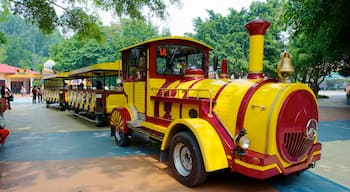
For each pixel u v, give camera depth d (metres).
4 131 5.68
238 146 3.28
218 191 3.61
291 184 3.88
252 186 3.79
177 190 3.62
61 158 5.16
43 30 9.38
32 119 11.07
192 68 5.35
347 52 12.88
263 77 3.89
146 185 3.80
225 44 23.86
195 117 4.14
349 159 5.12
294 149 3.36
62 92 14.12
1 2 8.98
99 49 27.92
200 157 3.52
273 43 23.48
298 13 11.07
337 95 30.81
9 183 3.85
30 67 58.50
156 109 5.21
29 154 5.43
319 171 4.45
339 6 9.12
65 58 29.20
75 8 9.45
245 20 26.16
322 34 11.20
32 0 8.35
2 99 7.04
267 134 3.13
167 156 4.28
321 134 7.55
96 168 4.55
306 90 3.42
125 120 5.91
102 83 11.26
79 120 10.81
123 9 9.08
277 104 3.17
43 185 3.78
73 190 3.61
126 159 5.12
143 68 5.53
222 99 3.76
